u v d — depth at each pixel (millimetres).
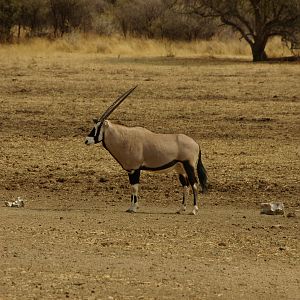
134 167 37438
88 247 30047
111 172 47375
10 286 25078
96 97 77438
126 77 92500
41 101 74688
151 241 31234
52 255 28781
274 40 153875
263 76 94062
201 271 27062
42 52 132375
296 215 37594
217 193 42844
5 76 92188
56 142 56531
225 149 54250
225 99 76750
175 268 27359
